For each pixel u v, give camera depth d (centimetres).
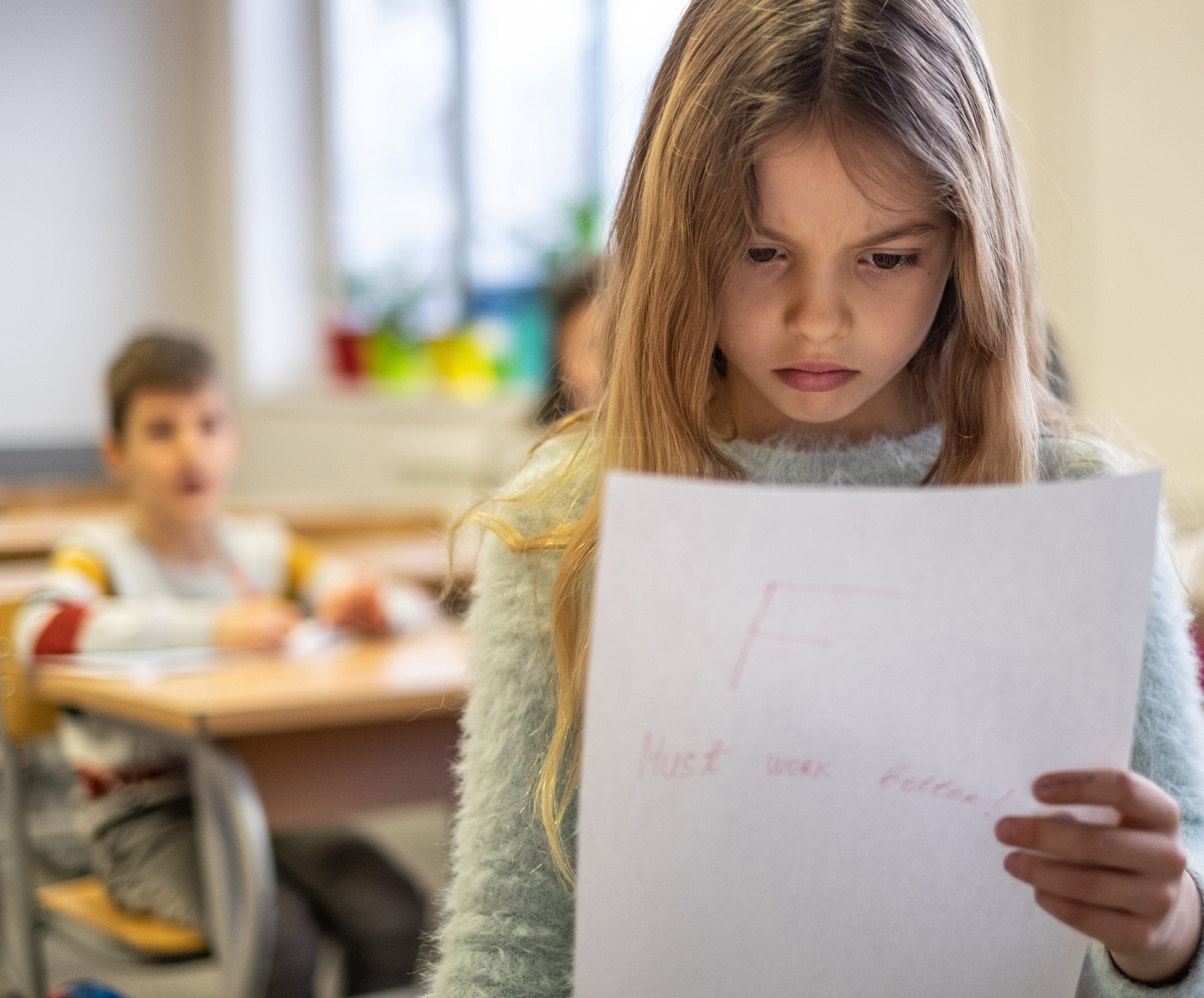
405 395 475
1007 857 51
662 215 62
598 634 49
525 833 65
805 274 60
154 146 538
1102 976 59
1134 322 218
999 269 64
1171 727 65
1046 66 231
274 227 525
